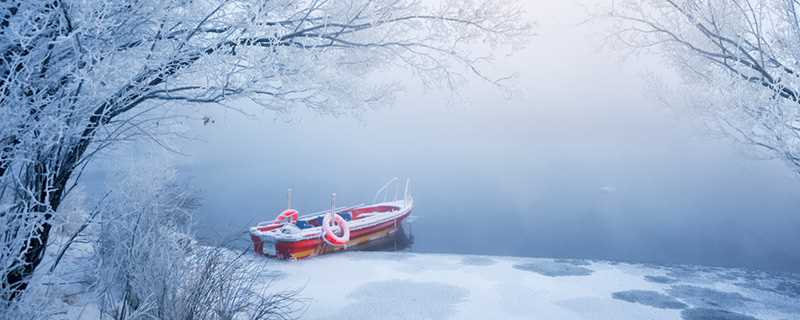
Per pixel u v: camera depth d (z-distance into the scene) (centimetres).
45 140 231
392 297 587
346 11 324
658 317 538
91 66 217
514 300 586
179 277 366
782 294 633
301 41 321
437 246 1313
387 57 365
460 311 543
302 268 728
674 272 740
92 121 270
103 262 371
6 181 234
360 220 1118
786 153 421
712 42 471
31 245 276
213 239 449
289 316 499
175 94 298
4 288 236
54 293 282
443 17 339
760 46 428
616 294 617
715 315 547
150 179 405
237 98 298
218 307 368
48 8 213
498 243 1364
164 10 255
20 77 222
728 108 468
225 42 278
